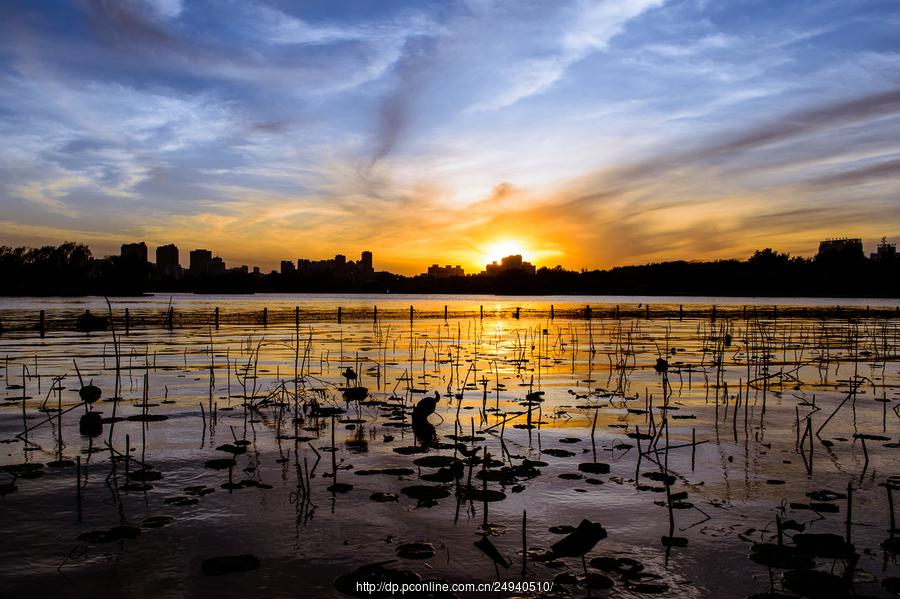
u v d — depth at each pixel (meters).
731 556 4.61
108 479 6.42
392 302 116.06
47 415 9.78
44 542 4.82
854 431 8.90
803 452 7.67
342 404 10.83
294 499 5.80
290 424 9.12
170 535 4.95
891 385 13.59
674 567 4.43
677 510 5.58
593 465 6.98
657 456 7.29
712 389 12.91
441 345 23.95
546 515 5.45
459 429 8.91
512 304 101.12
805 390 12.88
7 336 28.27
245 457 7.27
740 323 41.56
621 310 67.12
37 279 123.12
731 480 6.49
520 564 4.46
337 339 27.02
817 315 53.50
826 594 4.03
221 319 45.50
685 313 58.59
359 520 5.27
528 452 7.64
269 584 4.15
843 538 4.93
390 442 8.02
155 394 11.79
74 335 29.12
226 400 11.16
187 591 4.05
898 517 5.44
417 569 4.36
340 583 4.16
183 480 6.39
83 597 3.98
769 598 3.98
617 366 16.09
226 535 4.96
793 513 5.52
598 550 4.71
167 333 30.92
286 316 51.22
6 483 6.27
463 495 5.94
